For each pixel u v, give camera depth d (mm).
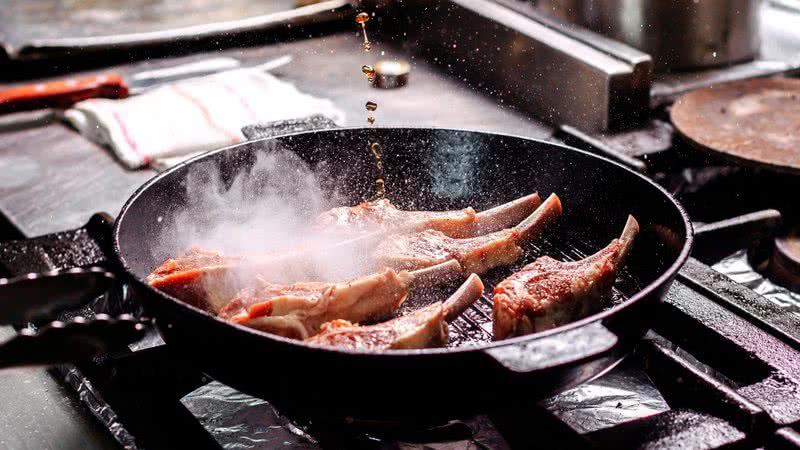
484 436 771
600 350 654
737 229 917
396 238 831
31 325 829
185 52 1425
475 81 1303
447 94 1276
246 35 1451
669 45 1164
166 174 818
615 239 814
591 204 861
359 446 753
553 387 690
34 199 1065
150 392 763
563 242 875
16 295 680
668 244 795
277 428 784
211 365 703
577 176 865
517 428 727
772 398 724
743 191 1048
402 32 1448
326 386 675
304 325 749
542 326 748
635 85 1099
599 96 1099
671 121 1025
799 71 1187
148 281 759
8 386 802
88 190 1080
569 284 755
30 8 1613
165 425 741
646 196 818
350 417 697
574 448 703
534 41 1159
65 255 859
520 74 1199
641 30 1149
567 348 655
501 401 683
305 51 1450
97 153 1148
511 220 867
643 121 1120
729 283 818
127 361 778
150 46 1385
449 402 678
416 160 909
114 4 1632
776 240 948
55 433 767
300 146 886
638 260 830
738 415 708
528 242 853
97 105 1174
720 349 774
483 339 781
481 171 901
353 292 754
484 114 1202
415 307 805
